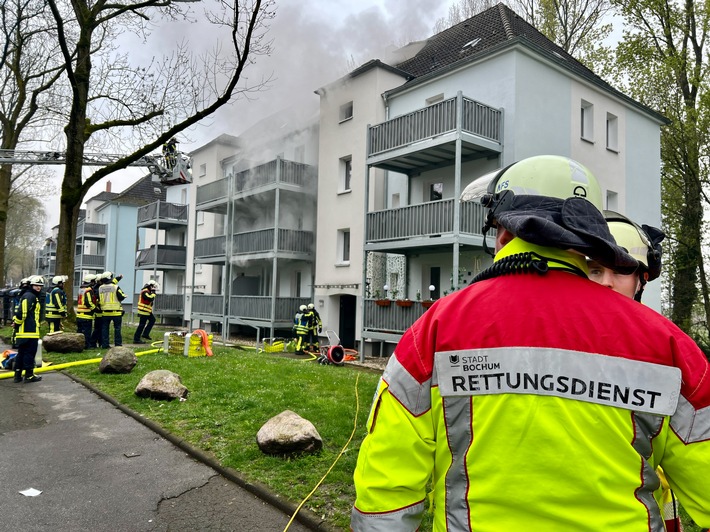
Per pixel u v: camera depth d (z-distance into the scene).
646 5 19.30
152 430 6.04
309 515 3.81
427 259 15.45
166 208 29.17
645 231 3.04
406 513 1.19
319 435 5.16
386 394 1.26
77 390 8.15
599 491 1.04
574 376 1.10
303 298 19.55
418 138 14.02
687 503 1.13
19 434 5.90
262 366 10.43
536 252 1.23
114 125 16.95
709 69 18.94
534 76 14.33
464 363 1.18
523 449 1.08
